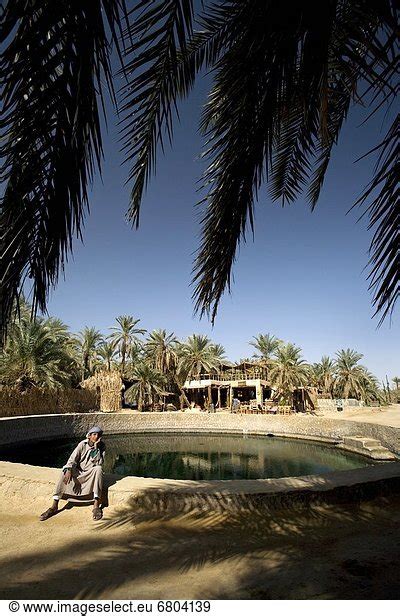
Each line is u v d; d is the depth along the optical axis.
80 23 1.06
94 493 3.41
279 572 2.21
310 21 1.68
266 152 2.61
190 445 21.05
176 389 38.47
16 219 1.33
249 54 1.88
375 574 2.17
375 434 17.45
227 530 2.97
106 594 1.99
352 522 3.11
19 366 21.06
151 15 1.37
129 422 25.41
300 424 23.64
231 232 3.11
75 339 34.84
